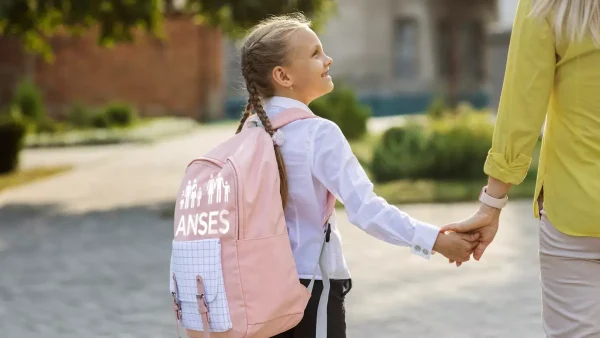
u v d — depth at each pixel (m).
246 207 2.52
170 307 6.15
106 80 35.81
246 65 2.80
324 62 2.76
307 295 2.62
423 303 5.91
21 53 34.59
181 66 36.12
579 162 2.49
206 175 2.60
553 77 2.51
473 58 42.62
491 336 5.09
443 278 6.68
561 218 2.50
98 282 7.08
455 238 2.68
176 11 19.09
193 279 2.55
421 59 40.78
